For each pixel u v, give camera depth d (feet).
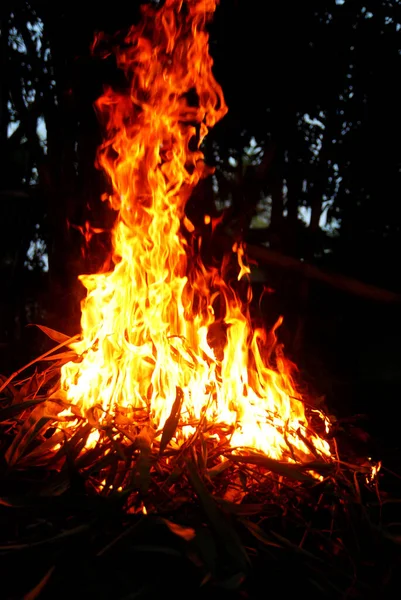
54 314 11.64
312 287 15.31
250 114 12.55
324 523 5.28
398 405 10.28
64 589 4.31
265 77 12.30
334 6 12.30
